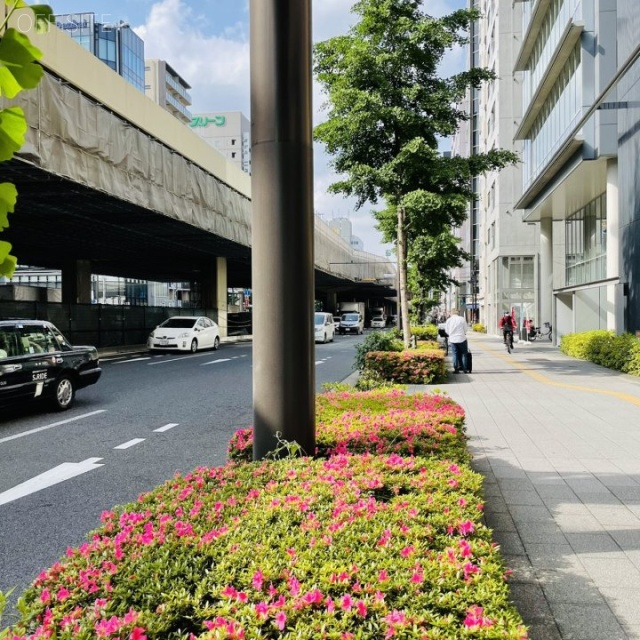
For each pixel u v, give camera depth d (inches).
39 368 366.9
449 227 661.9
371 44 529.7
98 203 735.1
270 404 163.9
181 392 484.1
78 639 69.1
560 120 868.0
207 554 92.4
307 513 110.2
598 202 944.9
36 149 504.1
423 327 966.4
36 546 163.2
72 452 276.1
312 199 166.2
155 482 226.4
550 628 107.6
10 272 50.4
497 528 159.2
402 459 153.9
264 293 163.6
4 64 48.6
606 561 136.9
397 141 559.8
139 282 3038.9
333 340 1530.5
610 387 485.4
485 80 571.8
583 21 733.9
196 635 75.6
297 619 73.3
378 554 91.5
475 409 370.6
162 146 780.6
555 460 236.1
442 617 75.0
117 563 89.1
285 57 159.9
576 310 962.1
